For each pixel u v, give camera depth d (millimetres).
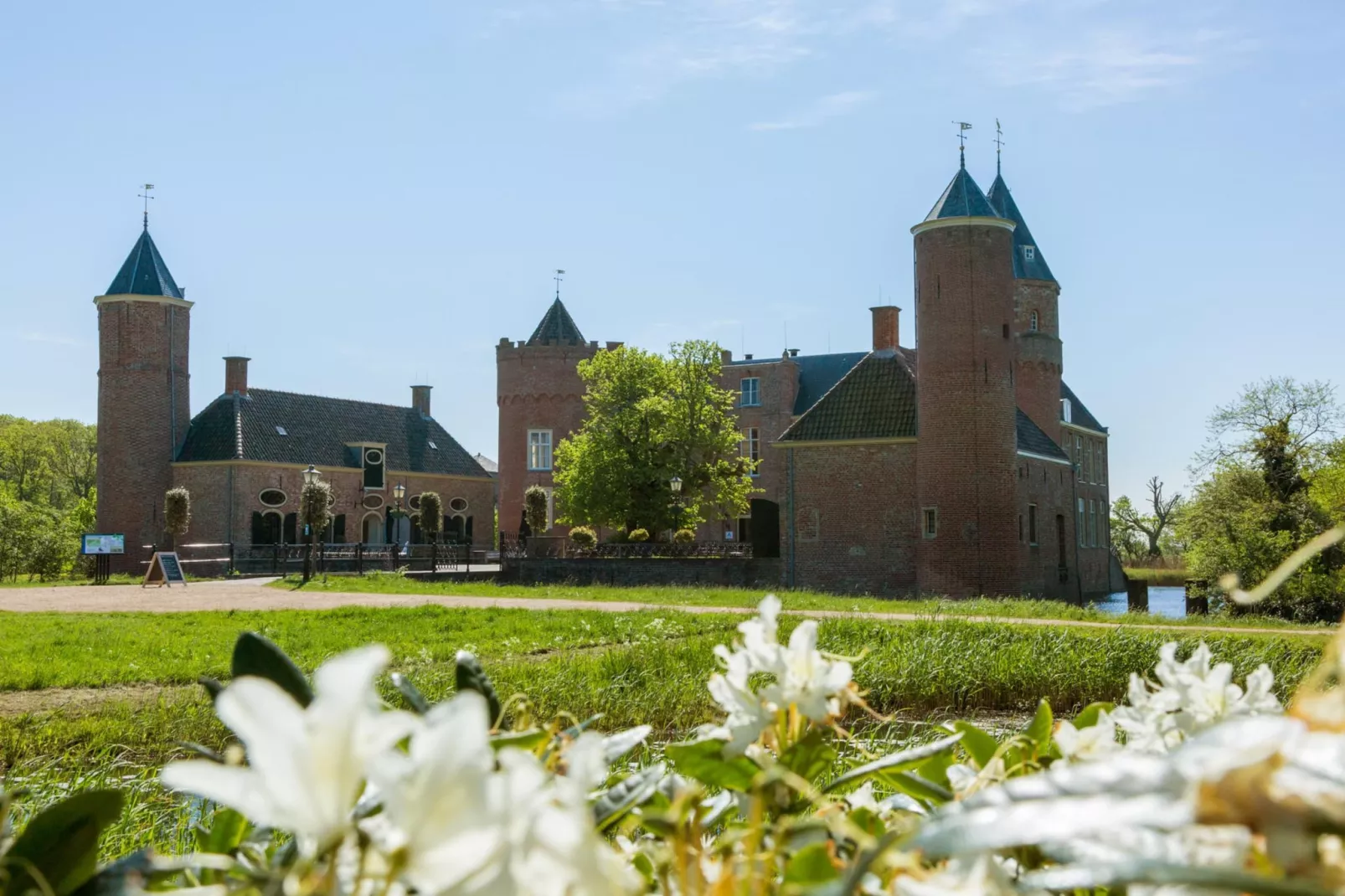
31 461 70938
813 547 36719
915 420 36000
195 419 52000
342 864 718
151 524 49906
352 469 54500
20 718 9758
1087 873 623
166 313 50750
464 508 59531
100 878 879
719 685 1144
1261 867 659
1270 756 583
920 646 13531
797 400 56688
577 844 636
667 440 43281
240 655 1195
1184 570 65312
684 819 925
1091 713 1398
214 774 601
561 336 55812
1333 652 671
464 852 587
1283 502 32188
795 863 953
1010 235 34906
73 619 20844
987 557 33750
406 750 1205
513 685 11242
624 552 39812
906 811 1436
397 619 20453
